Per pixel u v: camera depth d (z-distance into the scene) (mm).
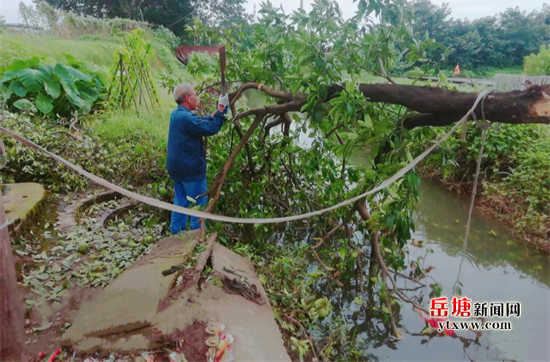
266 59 4527
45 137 5336
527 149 6566
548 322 3826
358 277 4543
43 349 2574
